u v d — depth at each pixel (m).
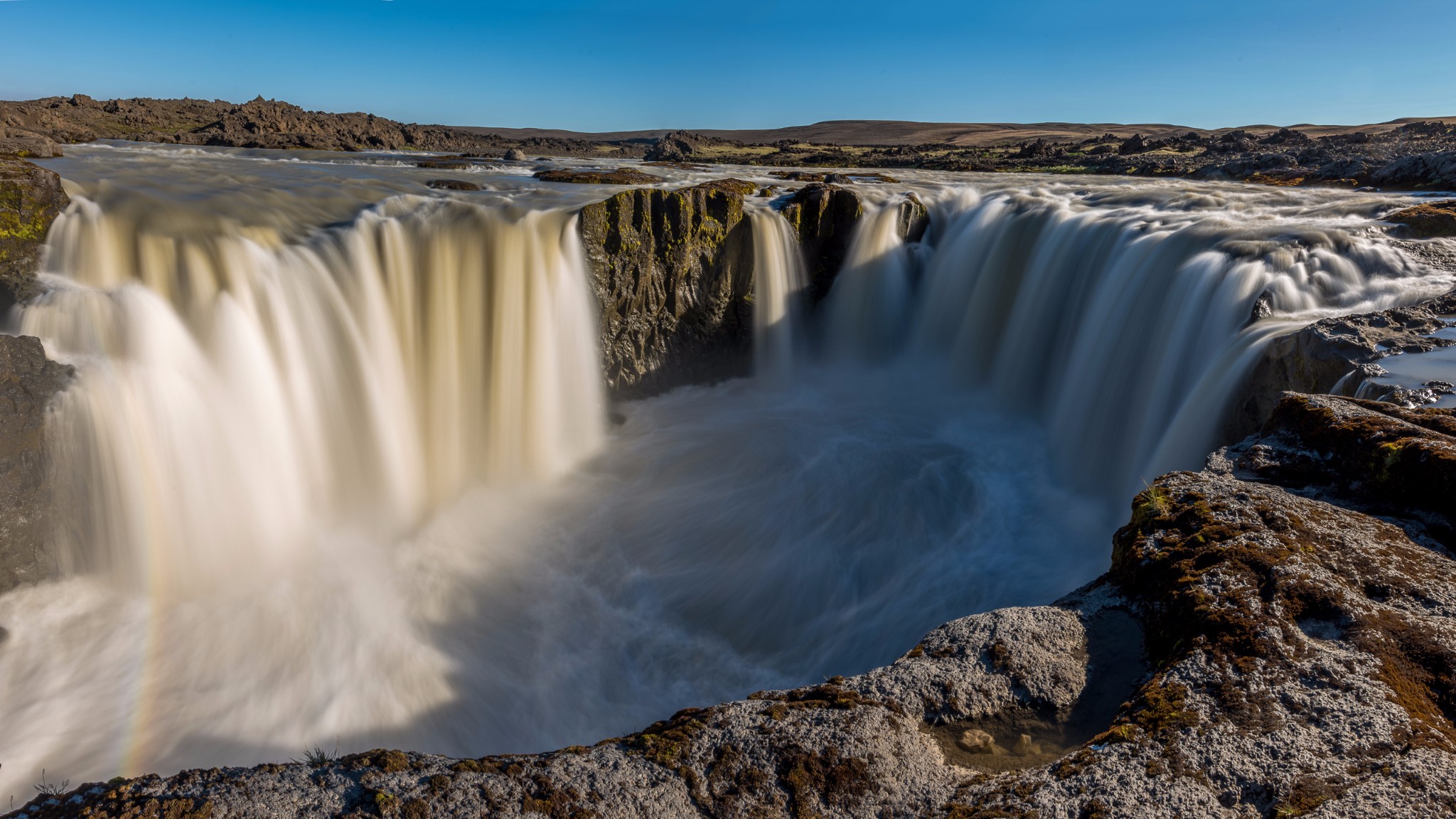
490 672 9.27
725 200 16.64
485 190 18.25
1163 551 5.27
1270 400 9.48
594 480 14.06
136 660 9.00
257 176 18.17
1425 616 4.48
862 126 146.62
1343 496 5.84
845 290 18.84
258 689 8.80
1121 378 13.80
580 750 4.38
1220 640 4.44
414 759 4.27
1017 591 10.59
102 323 10.36
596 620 10.26
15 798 7.26
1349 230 14.00
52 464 9.42
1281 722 3.93
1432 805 3.43
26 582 9.31
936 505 12.86
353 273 12.66
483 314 13.99
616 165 33.09
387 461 12.95
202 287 11.26
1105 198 19.70
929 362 19.05
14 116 29.45
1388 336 8.81
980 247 18.23
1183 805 3.62
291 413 11.86
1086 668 4.74
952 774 4.13
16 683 8.52
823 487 13.43
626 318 16.02
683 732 4.43
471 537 12.05
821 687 4.75
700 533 12.24
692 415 16.48
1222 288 12.10
